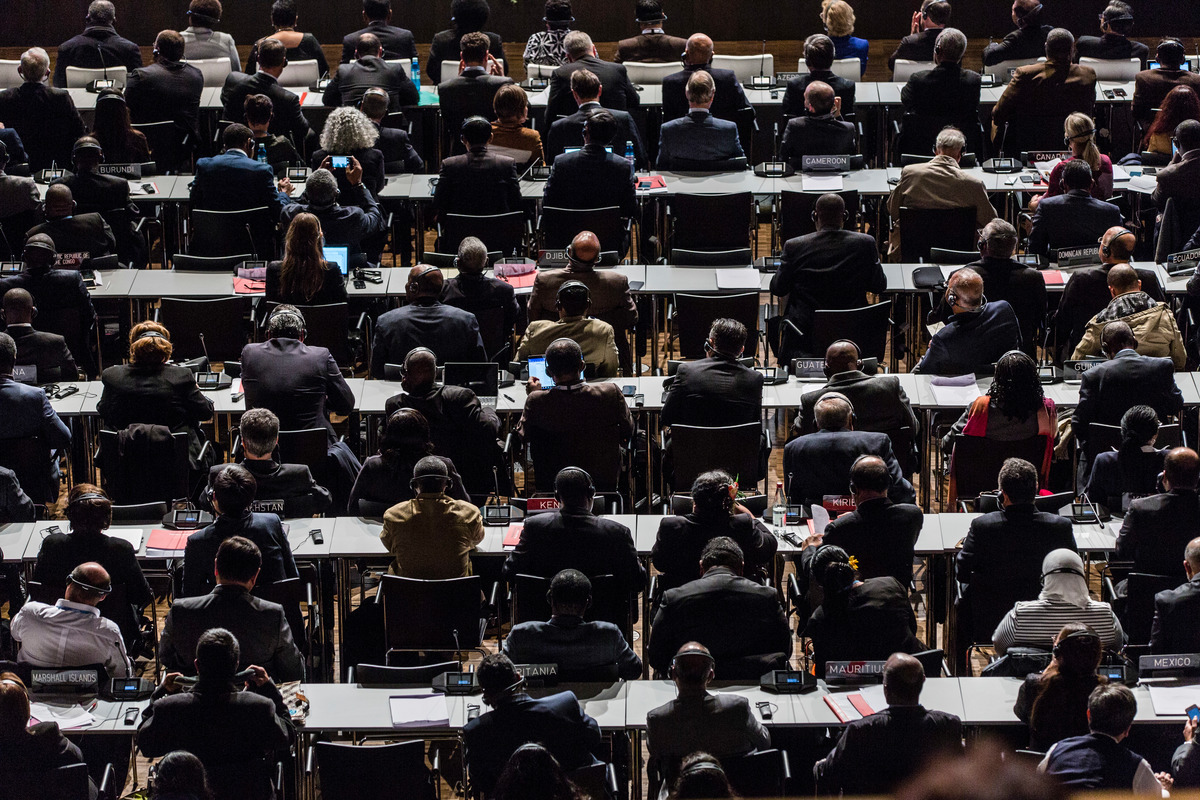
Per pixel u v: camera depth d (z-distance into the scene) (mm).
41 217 19672
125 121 21188
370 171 19969
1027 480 12227
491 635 14664
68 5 32594
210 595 11398
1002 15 32750
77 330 17344
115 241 19266
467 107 22453
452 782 12664
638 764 11133
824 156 20453
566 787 7977
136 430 14406
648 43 24406
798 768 11227
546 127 22422
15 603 13445
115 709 11203
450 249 19203
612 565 12352
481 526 13000
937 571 13836
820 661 11688
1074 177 18516
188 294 17906
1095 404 14953
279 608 11469
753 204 20391
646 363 19938
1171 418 15000
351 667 12672
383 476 13711
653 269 18625
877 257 17312
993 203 20922
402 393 14672
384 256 22984
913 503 13680
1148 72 22438
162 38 22297
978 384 15812
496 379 15688
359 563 14078
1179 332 17156
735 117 22469
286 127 22062
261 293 17938
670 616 11453
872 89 23797
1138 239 20938
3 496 13711
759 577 13000
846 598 11477
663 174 20734
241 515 12320
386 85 22797
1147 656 11266
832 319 16672
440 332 16016
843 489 13656
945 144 19156
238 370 16203
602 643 11289
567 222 18969
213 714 10227
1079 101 22000
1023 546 12289
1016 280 16922
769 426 18922
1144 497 13039
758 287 18000
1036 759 9875
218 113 23234
